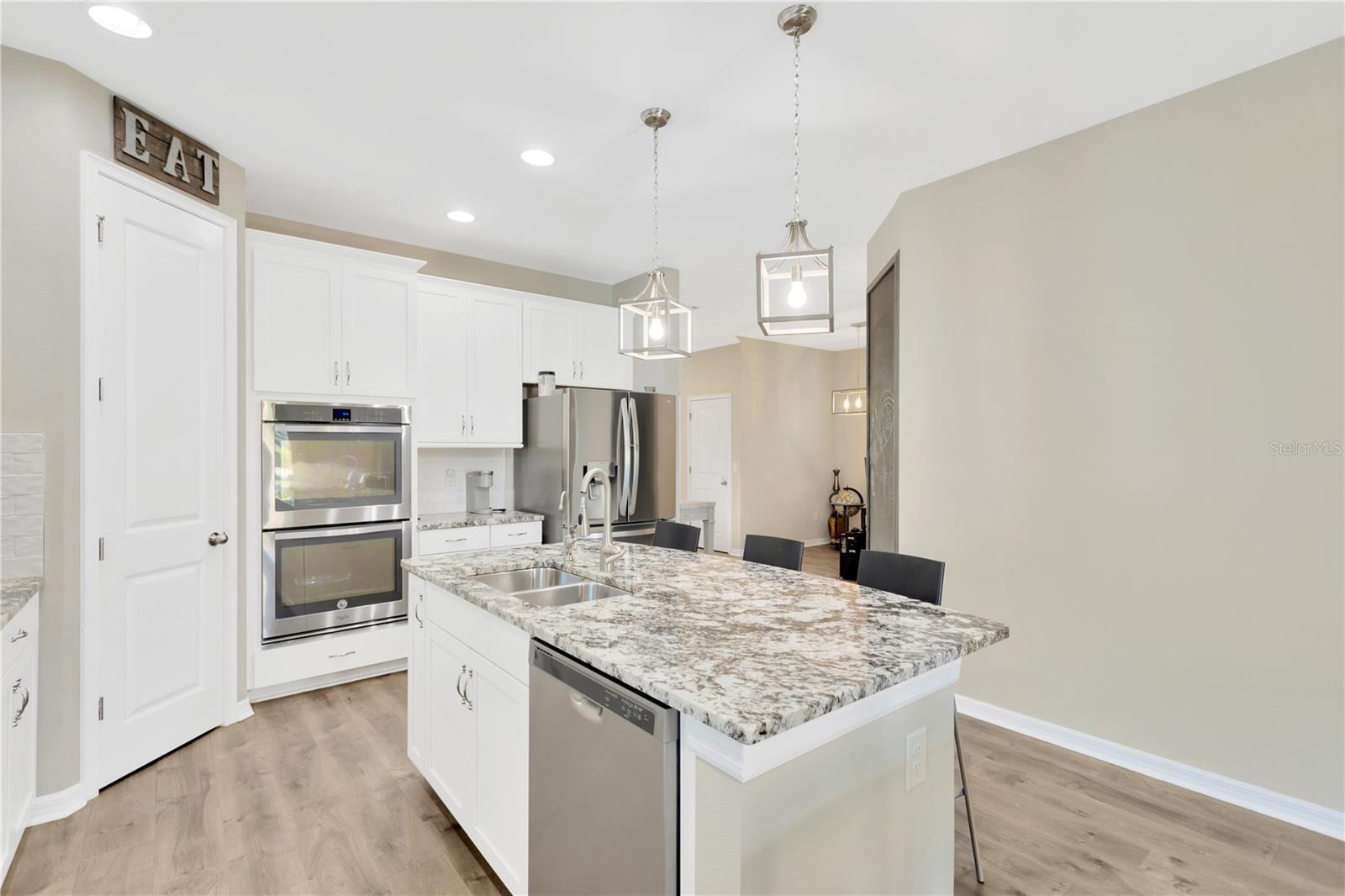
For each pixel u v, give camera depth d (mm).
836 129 2676
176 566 2607
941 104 2490
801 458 8164
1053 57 2182
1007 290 2947
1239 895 1830
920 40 2084
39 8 1911
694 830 1181
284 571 3156
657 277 2393
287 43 2090
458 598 2064
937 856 1563
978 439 3055
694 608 1768
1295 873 1925
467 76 2293
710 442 7949
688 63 2213
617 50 2141
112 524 2328
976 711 3045
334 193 3322
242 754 2613
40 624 2127
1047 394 2814
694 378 8211
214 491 2789
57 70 2170
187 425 2652
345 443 3361
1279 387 2225
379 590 3469
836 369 8562
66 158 2186
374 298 3520
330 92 2391
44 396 2141
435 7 1915
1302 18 1980
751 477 7574
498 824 1791
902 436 3393
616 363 4945
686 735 1195
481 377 4180
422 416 3895
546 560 2498
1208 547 2385
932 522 3244
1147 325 2525
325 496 3295
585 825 1428
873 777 1365
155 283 2504
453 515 4230
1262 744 2264
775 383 7883
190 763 2529
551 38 2072
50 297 2150
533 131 2682
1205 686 2391
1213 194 2359
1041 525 2836
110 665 2330
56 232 2162
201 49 2113
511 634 1745
